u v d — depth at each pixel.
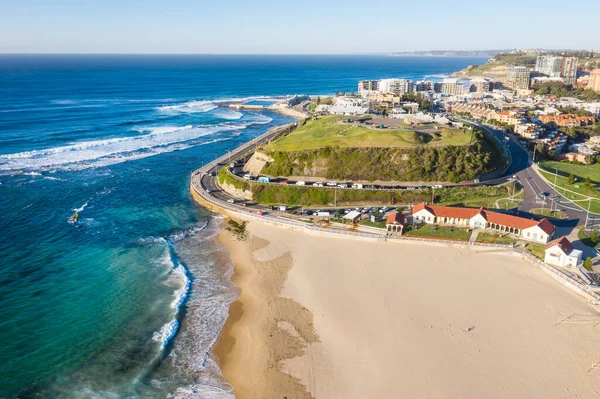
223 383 55.09
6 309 68.25
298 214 106.56
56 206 111.94
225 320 67.38
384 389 53.12
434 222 98.81
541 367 56.19
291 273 80.38
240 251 90.31
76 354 59.50
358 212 103.88
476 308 68.19
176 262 85.38
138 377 55.91
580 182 125.69
